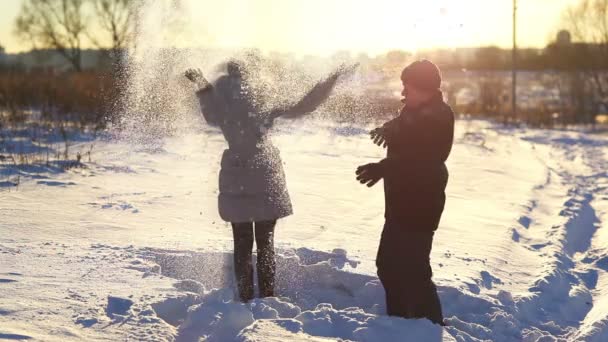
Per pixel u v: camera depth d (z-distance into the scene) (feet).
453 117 14.56
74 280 15.80
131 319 13.34
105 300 14.46
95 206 25.93
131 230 21.99
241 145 15.90
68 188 29.94
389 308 14.98
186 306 14.55
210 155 43.09
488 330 14.52
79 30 135.03
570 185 40.42
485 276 18.54
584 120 104.58
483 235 23.82
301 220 25.16
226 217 16.05
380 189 33.35
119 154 41.73
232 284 17.54
